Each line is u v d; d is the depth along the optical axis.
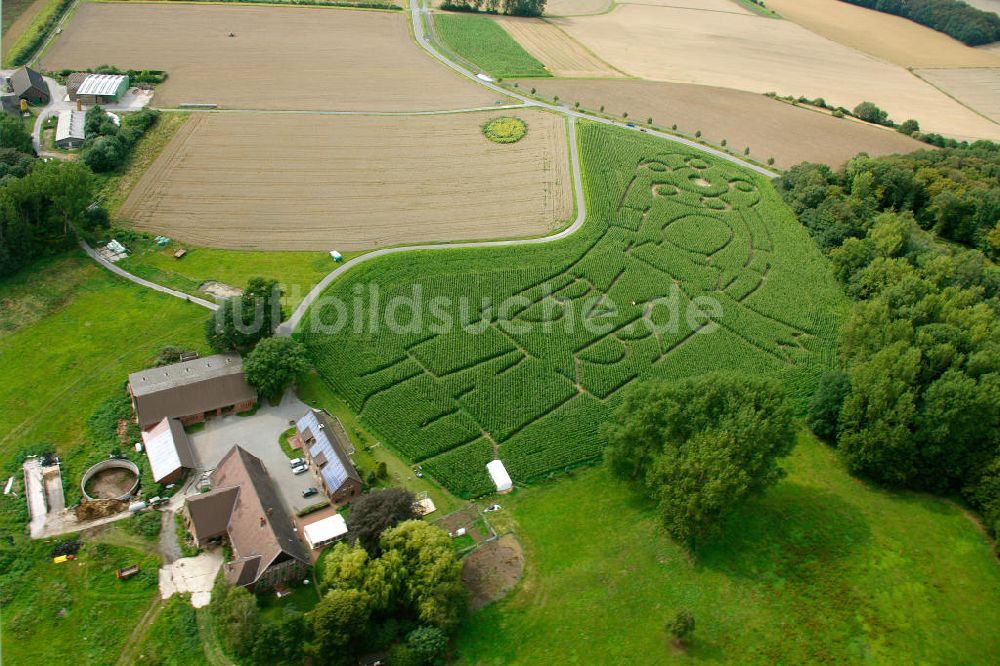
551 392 120.94
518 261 148.62
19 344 120.06
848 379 115.56
